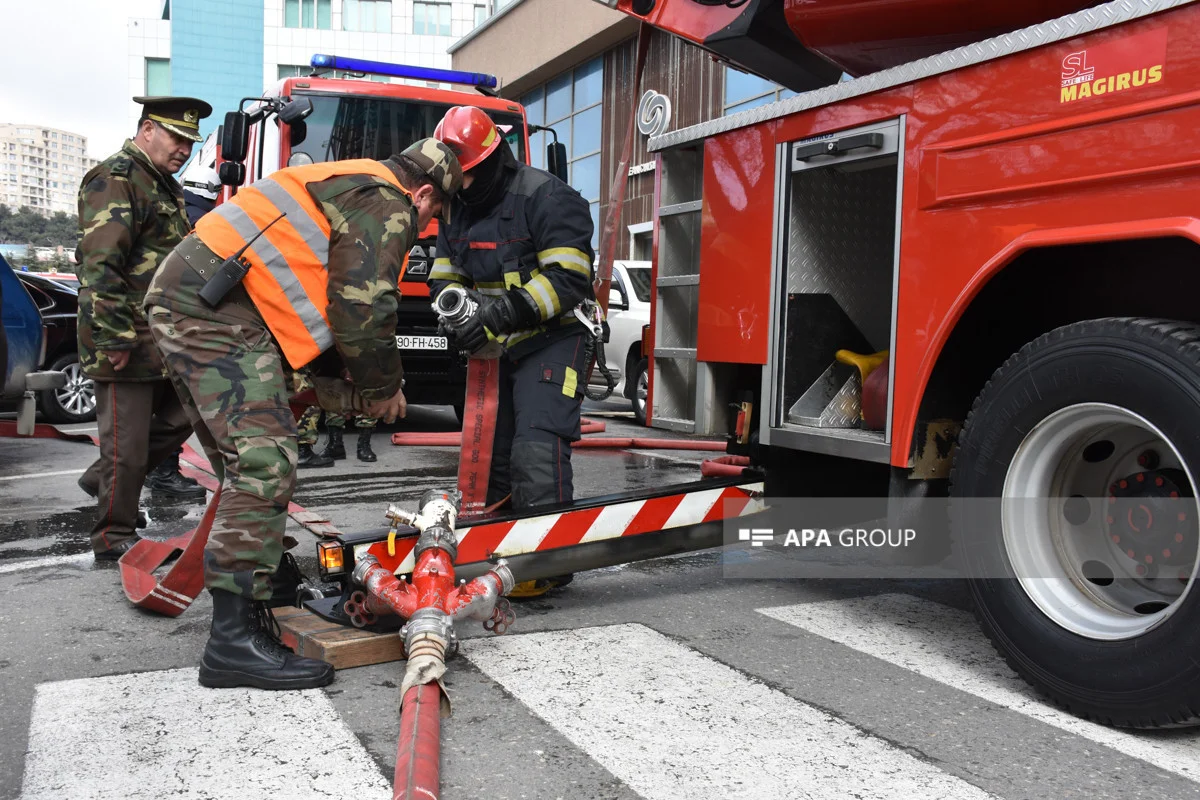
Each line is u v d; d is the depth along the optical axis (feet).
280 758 7.36
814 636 10.37
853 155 10.31
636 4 13.99
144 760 7.30
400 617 9.82
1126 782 7.05
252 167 25.71
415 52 157.89
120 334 12.81
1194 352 7.30
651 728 7.93
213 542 8.72
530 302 10.68
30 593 11.88
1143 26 7.50
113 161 13.17
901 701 8.55
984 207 8.82
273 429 8.86
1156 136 7.40
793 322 11.42
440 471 21.30
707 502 11.54
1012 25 9.83
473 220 11.38
